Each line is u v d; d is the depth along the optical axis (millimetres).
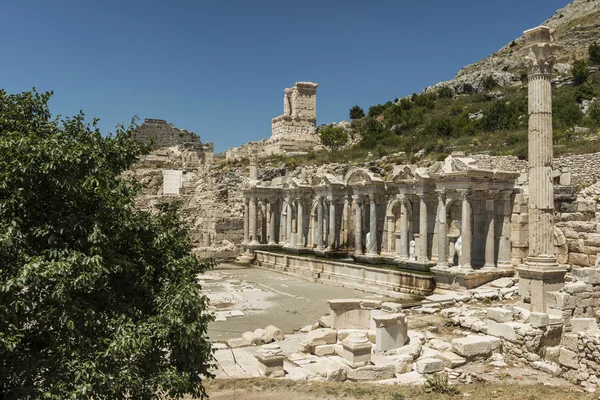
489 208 30047
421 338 19469
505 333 18312
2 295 8766
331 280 37188
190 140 99500
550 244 22281
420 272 32312
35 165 9836
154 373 10766
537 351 17641
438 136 67375
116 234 11195
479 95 88188
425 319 23188
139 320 10836
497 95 85000
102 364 9766
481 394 13984
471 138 56250
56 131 11695
